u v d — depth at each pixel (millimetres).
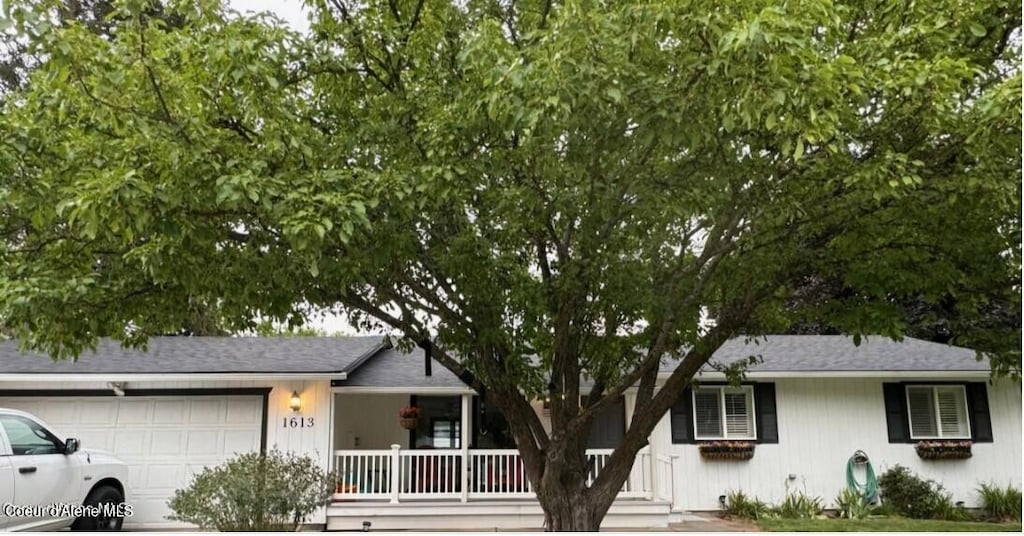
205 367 11719
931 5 4699
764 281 5402
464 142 4656
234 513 8734
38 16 3689
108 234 4160
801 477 13336
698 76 3875
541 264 5500
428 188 4391
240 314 5465
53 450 8883
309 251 4012
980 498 13195
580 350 6035
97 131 4355
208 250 4504
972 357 13969
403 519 11359
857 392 13727
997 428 13617
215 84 4480
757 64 3605
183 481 11656
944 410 13680
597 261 4770
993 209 4793
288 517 9156
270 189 3924
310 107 5488
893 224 5070
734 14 3744
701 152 4586
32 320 4574
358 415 14656
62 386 11742
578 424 5559
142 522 11461
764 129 4207
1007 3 4711
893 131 4637
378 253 4301
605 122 4094
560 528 5684
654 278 5383
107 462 9695
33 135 4246
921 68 4070
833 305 5711
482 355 5625
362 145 5020
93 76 3881
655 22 3805
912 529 11180
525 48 4383
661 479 12273
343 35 5410
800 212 4688
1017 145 4207
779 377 13430
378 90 5559
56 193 4117
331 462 11844
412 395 14250
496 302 5172
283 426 11914
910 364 13609
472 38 4633
